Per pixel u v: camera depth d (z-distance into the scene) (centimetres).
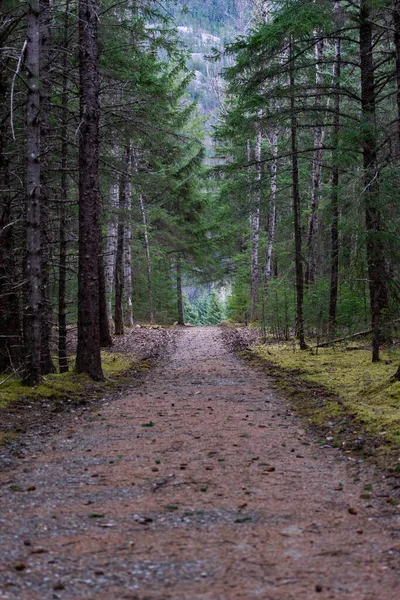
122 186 2216
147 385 1207
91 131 1224
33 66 1020
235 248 3984
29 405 909
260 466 569
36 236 1041
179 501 462
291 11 1247
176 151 1833
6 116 1088
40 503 462
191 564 344
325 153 2477
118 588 314
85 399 1016
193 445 655
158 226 3219
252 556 356
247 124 1418
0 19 1102
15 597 302
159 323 3959
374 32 1512
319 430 744
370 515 432
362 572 333
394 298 1256
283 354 1647
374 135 1171
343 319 1695
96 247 1252
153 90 1675
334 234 1536
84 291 1238
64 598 302
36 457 619
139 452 627
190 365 1573
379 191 1075
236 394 1050
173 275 4100
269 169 2769
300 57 1400
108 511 440
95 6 1209
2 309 1181
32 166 1033
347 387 1020
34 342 1043
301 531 398
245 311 3559
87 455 621
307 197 2900
